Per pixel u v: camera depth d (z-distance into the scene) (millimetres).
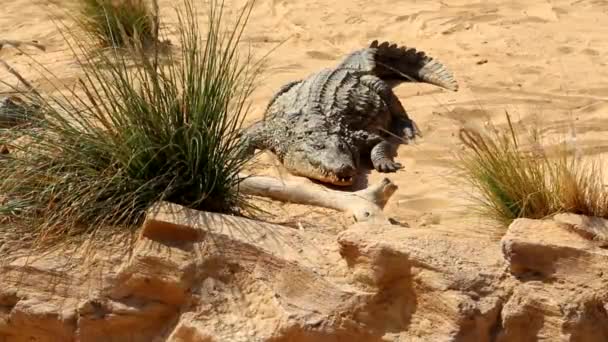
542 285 8539
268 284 9148
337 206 11102
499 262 8750
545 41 16594
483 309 8477
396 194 12008
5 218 10023
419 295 8711
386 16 18438
